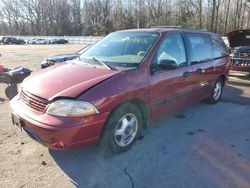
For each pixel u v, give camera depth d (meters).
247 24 35.12
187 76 4.58
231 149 3.89
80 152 3.69
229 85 8.20
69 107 3.06
